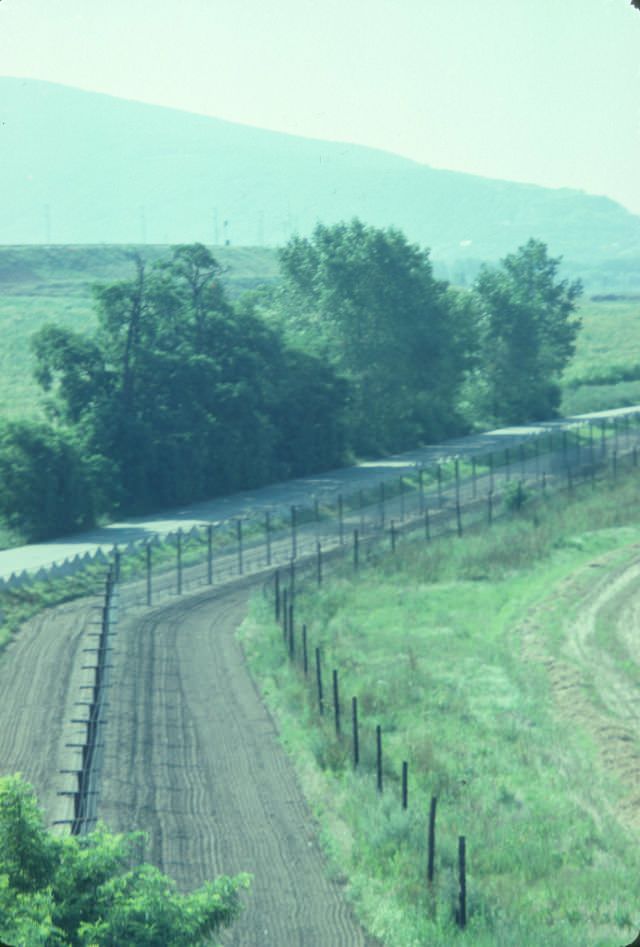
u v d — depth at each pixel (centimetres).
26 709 11612
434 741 10500
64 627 15512
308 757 10081
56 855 4812
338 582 17975
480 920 6856
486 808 8838
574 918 6962
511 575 18138
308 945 6712
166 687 12519
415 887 7275
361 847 8006
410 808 8619
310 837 8419
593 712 11388
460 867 6900
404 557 19375
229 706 11869
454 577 18238
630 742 10506
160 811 8838
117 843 4988
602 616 15462
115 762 9894
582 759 10131
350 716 11100
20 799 4800
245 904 7244
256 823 8688
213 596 17675
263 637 14675
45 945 4441
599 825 8556
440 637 14638
